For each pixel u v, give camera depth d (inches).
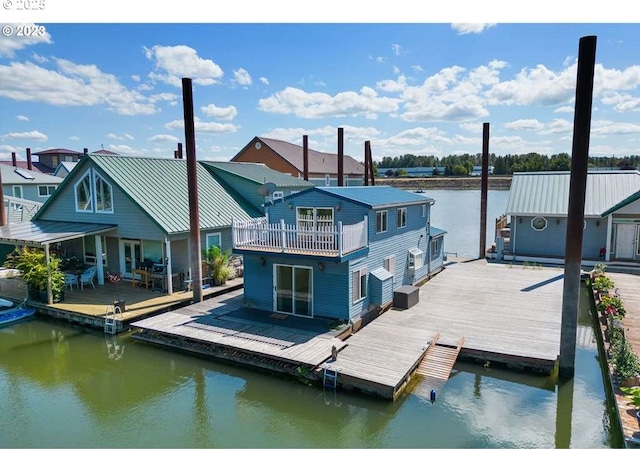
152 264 737.0
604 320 526.6
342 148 1162.0
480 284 743.1
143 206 692.1
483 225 996.6
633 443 290.0
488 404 374.9
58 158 2333.9
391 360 421.7
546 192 966.4
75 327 589.9
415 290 621.3
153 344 519.2
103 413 379.9
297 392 405.1
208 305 611.5
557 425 344.5
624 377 360.8
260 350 443.8
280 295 569.3
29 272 622.8
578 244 398.9
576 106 386.6
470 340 476.1
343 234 506.9
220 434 345.4
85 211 776.9
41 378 447.8
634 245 866.8
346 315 526.6
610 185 936.3
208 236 759.1
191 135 601.9
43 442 337.1
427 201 757.3
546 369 421.1
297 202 602.5
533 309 592.1
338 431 345.1
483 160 987.3
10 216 1093.1
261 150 1904.5
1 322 591.8
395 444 324.5
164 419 368.8
